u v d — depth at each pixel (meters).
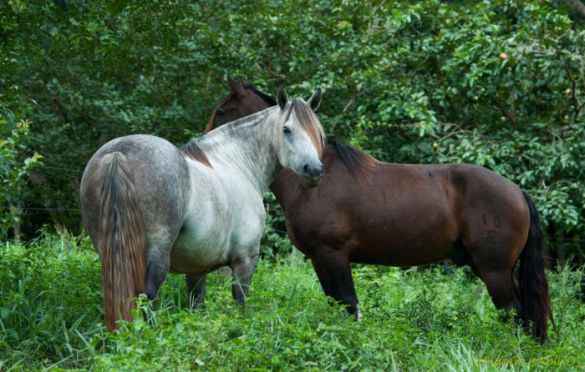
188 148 8.56
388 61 17.33
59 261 10.43
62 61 17.61
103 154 7.25
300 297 9.64
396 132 18.30
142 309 7.08
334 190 9.71
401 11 18.12
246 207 8.70
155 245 7.21
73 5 11.01
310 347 6.96
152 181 7.12
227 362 6.44
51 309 8.28
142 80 18.06
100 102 17.44
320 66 17.34
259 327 7.06
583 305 13.20
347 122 17.36
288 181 9.80
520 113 17.64
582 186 16.05
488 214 9.73
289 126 8.60
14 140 10.03
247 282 8.70
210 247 8.04
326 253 9.71
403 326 8.14
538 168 16.14
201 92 18.17
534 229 10.02
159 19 13.25
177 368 6.14
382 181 9.86
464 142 16.27
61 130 17.77
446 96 17.91
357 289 11.99
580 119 16.89
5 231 10.90
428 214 9.73
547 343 9.58
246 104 10.70
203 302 9.06
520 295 9.98
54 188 19.56
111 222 6.93
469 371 7.20
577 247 17.08
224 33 17.64
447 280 14.13
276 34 17.92
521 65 16.25
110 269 6.88
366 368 6.87
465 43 16.42
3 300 8.37
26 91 17.69
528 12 17.17
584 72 16.02
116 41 14.00
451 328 9.18
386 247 9.80
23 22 10.70
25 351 7.55
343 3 18.36
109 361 6.14
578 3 20.36
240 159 9.01
